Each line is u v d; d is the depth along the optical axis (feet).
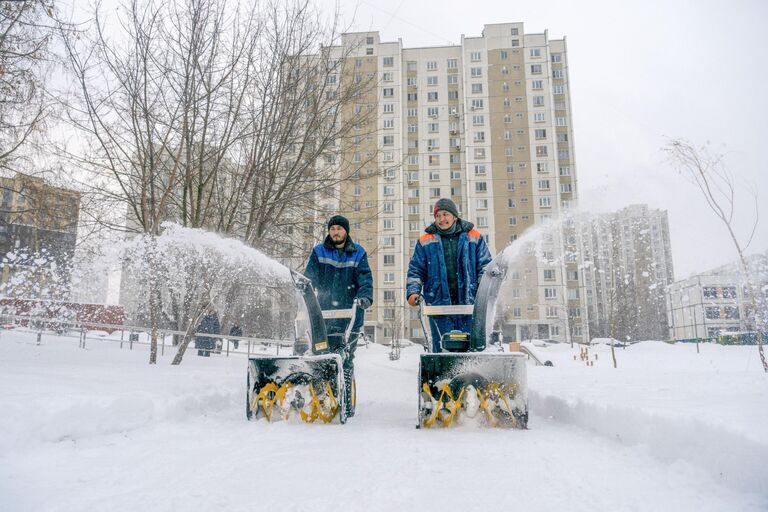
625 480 8.46
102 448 10.65
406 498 7.52
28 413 10.46
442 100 211.41
